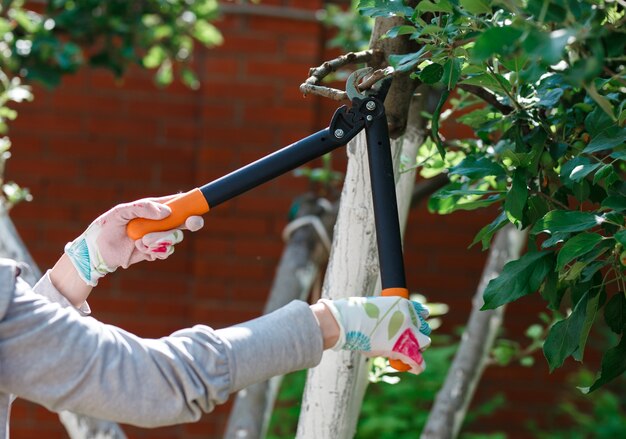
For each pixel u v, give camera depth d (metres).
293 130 6.05
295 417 5.73
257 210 6.10
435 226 6.26
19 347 1.58
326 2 6.07
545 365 6.37
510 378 6.38
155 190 6.23
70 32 4.50
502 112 2.27
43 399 1.59
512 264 1.98
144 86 6.19
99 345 1.61
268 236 6.10
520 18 1.53
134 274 6.26
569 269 2.00
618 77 1.66
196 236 6.10
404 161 2.62
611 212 1.85
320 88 2.03
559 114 2.20
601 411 6.05
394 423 5.33
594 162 2.08
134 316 6.27
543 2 1.48
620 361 2.03
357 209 2.31
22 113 6.13
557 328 2.01
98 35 4.65
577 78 1.45
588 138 2.16
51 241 6.19
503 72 2.24
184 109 6.21
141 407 1.60
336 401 2.41
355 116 1.87
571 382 6.30
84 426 3.17
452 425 3.66
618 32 1.57
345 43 4.64
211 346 1.63
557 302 2.13
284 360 1.64
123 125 6.20
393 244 1.80
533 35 1.39
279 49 6.02
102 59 4.68
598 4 1.59
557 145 2.13
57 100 6.14
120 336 1.64
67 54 4.29
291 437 5.77
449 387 3.69
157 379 1.61
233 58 6.02
